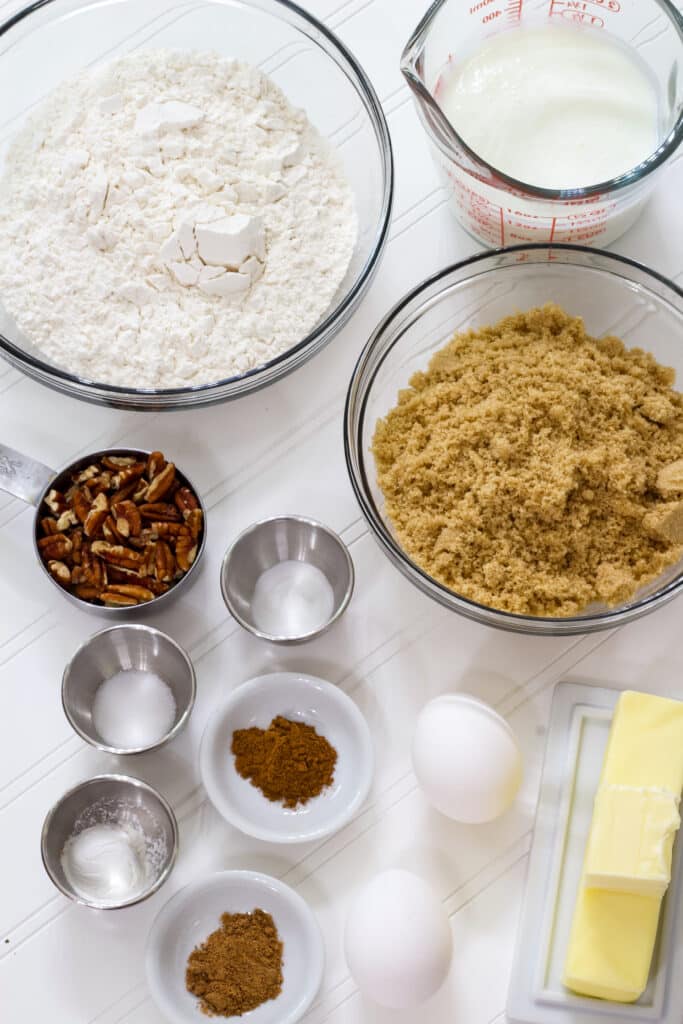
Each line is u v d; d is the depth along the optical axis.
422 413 0.71
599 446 0.68
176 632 0.73
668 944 0.68
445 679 0.72
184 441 0.74
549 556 0.69
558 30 0.71
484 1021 0.69
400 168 0.76
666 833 0.66
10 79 0.76
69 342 0.72
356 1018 0.69
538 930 0.69
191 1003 0.68
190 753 0.72
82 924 0.70
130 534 0.71
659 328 0.74
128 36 0.76
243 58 0.76
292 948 0.69
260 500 0.74
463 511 0.68
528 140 0.70
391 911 0.66
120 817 0.70
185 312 0.72
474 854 0.70
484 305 0.75
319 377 0.75
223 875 0.69
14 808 0.71
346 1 0.77
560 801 0.70
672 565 0.69
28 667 0.72
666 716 0.68
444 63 0.71
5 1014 0.69
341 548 0.71
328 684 0.70
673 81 0.69
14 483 0.72
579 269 0.73
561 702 0.71
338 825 0.69
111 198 0.72
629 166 0.69
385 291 0.75
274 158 0.73
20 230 0.73
